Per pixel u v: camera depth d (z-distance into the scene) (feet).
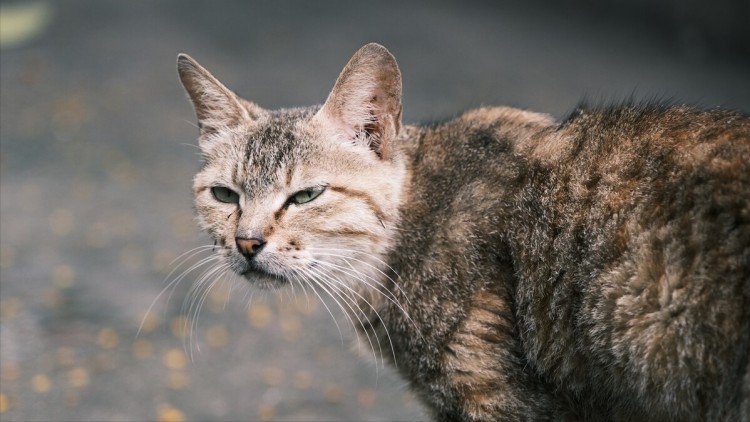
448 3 9.77
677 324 2.86
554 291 3.00
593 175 3.00
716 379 2.83
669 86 7.16
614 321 2.92
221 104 3.26
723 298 2.82
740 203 2.83
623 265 2.92
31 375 3.74
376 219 3.12
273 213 3.11
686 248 2.86
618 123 3.05
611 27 8.98
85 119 6.59
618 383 2.96
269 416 3.65
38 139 6.18
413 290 3.10
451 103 6.80
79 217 4.95
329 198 3.11
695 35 8.48
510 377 3.04
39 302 4.13
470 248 3.07
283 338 4.06
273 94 6.98
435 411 3.14
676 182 2.91
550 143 3.09
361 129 3.16
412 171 3.19
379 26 8.86
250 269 3.13
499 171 3.11
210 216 3.20
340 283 3.15
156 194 5.35
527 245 3.03
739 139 2.92
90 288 4.25
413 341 3.10
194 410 3.66
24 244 4.55
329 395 3.77
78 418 3.57
